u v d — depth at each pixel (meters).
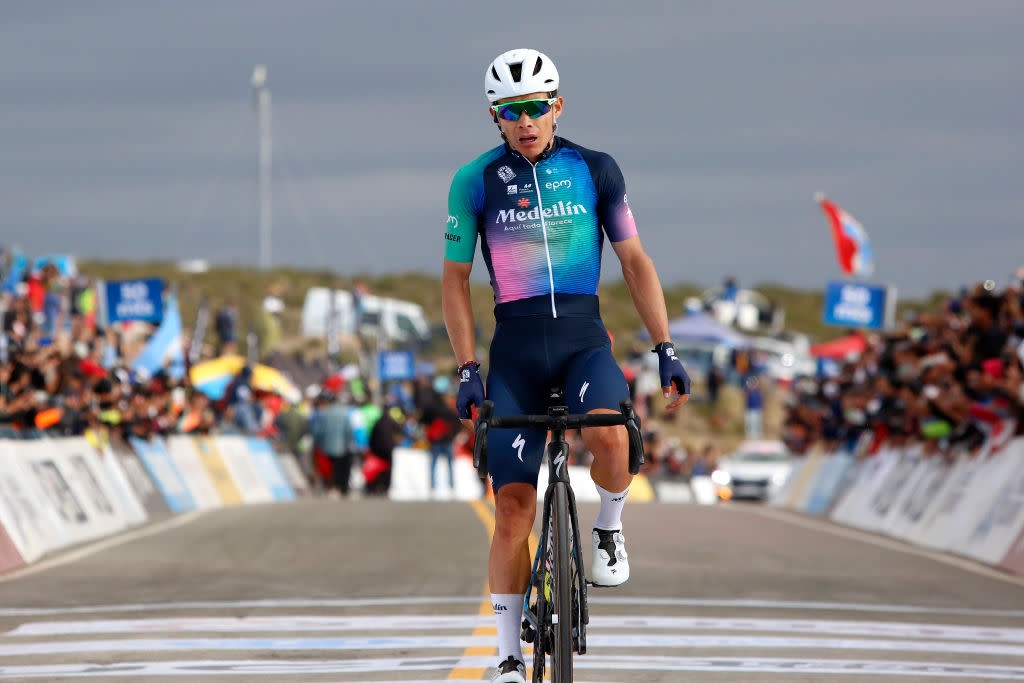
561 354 16.12
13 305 48.09
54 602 28.45
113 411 52.94
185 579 32.22
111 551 38.47
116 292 69.31
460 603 28.12
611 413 14.83
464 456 95.31
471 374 16.11
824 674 20.19
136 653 22.27
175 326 73.25
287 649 22.67
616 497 16.14
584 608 14.99
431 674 20.20
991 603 28.89
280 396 87.31
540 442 15.95
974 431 41.94
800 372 159.62
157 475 56.41
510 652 15.66
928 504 44.47
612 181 16.44
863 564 36.41
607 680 19.59
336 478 79.44
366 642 23.38
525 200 16.22
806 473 69.88
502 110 16.16
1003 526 37.00
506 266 16.31
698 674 20.12
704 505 63.81
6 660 21.58
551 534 14.77
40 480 39.88
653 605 27.81
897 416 52.69
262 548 39.12
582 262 16.28
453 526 46.19
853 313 76.00
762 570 34.25
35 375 43.62
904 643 23.33
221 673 20.39
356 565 34.88
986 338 43.78
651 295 16.45
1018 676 20.19
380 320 124.56
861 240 78.94
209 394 79.88
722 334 155.25
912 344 52.66
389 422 79.44
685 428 147.25
